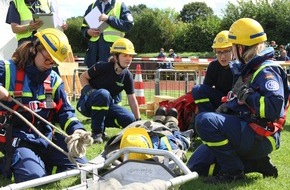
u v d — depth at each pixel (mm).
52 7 7145
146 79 18781
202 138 4227
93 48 7891
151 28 44000
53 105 4191
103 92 6152
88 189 3139
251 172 4590
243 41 4035
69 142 3623
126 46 6285
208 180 4387
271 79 3896
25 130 4156
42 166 4035
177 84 15398
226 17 42156
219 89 6055
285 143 6406
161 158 4012
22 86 4043
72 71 12258
